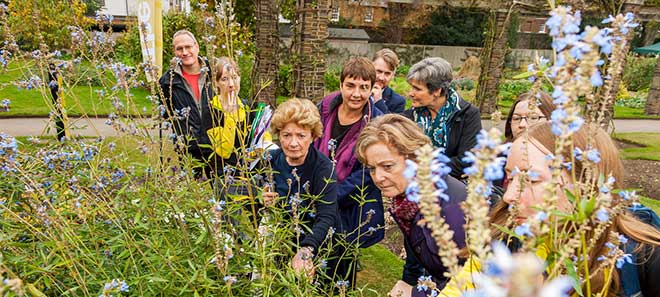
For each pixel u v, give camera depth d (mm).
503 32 9820
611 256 1028
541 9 9086
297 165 2387
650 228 1192
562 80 751
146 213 1802
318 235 2188
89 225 1721
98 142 2160
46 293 1574
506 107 14695
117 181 1919
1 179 1930
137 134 2111
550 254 864
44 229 1712
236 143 2357
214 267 1608
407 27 26062
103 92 2232
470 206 707
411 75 3316
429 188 683
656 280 1157
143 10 4160
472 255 875
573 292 1096
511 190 1139
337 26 25438
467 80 18641
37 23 2266
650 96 16000
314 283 1924
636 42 23266
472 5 9336
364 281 3566
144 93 11953
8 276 1337
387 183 1859
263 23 7805
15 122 8609
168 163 2100
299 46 6953
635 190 904
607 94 913
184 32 3600
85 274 1620
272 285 1705
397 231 4426
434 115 3402
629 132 12305
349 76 2863
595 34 705
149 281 1520
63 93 2240
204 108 2777
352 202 2699
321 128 2377
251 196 1796
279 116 2285
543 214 799
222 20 2156
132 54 12852
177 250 1645
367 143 1832
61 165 1921
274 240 1775
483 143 660
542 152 1121
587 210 806
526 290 431
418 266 2287
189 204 1735
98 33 2305
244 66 11203
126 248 1670
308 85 6910
